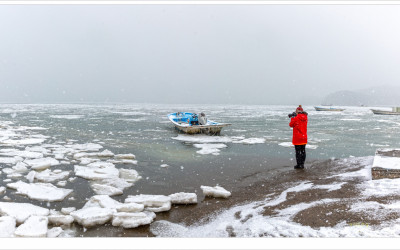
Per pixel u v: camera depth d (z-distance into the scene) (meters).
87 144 10.85
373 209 3.97
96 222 4.00
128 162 8.11
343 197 4.66
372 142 12.77
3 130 14.75
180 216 4.35
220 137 13.70
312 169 7.40
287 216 3.99
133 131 16.08
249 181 6.37
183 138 13.24
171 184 6.12
